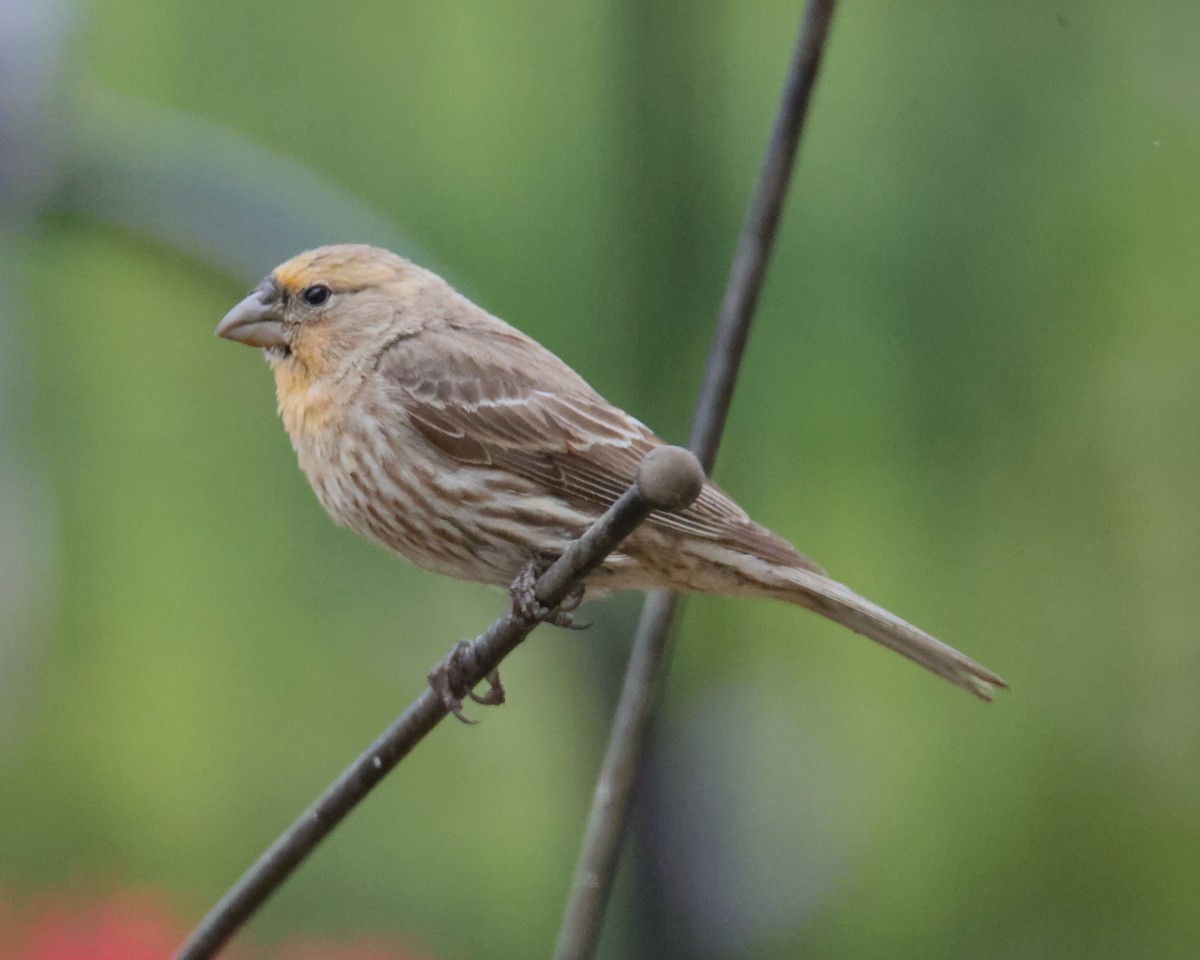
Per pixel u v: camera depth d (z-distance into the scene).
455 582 3.63
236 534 3.64
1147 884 3.61
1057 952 3.60
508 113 3.58
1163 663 3.61
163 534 3.64
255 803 3.64
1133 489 3.60
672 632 3.45
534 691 3.59
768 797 3.59
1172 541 3.60
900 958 3.60
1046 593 3.61
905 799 3.61
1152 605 3.60
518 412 3.52
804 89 3.45
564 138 3.57
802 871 3.59
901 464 3.59
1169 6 3.57
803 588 3.50
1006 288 3.58
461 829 3.62
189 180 3.57
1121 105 3.58
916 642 3.50
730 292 3.45
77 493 3.64
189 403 3.63
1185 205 3.58
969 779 3.61
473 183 3.58
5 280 3.62
